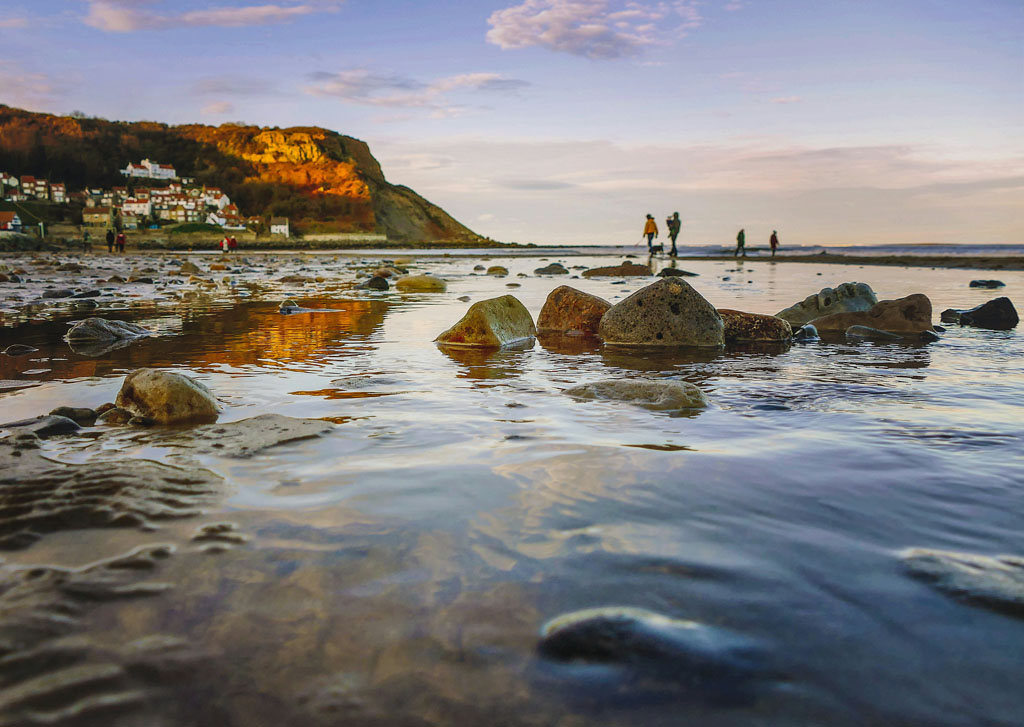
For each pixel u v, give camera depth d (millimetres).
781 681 1212
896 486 2330
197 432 3070
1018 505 2146
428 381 4543
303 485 2316
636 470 2502
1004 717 1123
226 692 1184
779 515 2049
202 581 1589
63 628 1375
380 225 186375
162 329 7523
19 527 1890
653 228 34406
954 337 7062
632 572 1646
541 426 3232
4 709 1128
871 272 21297
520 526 1946
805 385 4391
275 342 6523
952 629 1385
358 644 1329
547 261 37031
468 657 1286
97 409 3494
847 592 1546
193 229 117938
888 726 1101
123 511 2018
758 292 12836
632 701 1158
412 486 2309
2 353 5723
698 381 4562
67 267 21984
